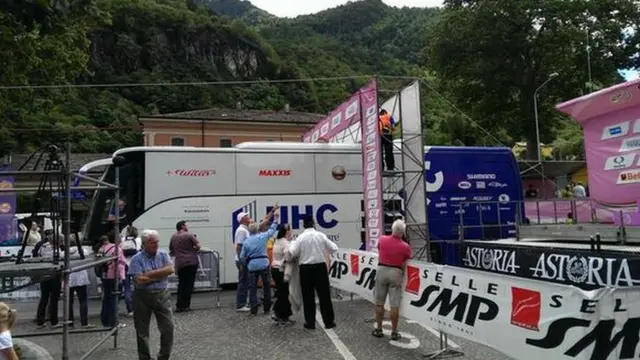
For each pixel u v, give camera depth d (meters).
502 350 5.80
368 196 12.16
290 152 14.12
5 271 5.96
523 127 45.62
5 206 10.43
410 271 7.80
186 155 13.29
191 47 102.88
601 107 9.47
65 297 6.15
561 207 13.57
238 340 8.20
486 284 6.12
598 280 8.06
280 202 13.85
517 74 45.22
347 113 14.05
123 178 12.77
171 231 12.94
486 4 43.50
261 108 80.62
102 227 12.36
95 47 89.44
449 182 15.30
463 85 46.66
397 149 13.56
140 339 6.83
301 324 9.20
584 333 4.77
